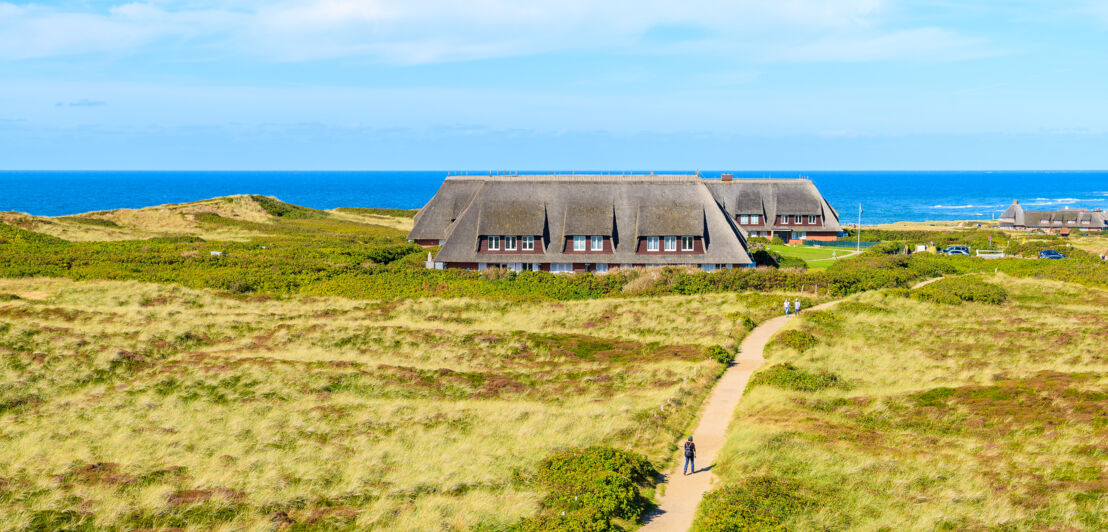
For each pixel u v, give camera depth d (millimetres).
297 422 32438
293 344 46688
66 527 21594
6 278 61844
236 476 26203
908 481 25125
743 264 74812
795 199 115688
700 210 75375
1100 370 37625
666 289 64750
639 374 40781
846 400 34812
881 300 59438
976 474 25375
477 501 24234
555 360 44844
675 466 28219
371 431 31781
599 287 66062
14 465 26344
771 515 22594
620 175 86812
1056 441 27891
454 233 76312
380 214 160375
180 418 32938
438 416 33812
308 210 149875
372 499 24578
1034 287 65750
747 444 28844
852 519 22688
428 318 55500
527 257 75125
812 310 56375
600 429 31609
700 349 45438
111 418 32531
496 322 54875
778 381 37812
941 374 38938
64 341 42062
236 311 56031
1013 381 36188
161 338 45562
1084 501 22719
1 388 35094
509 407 35406
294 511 23641
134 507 23141
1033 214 162750
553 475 26125
